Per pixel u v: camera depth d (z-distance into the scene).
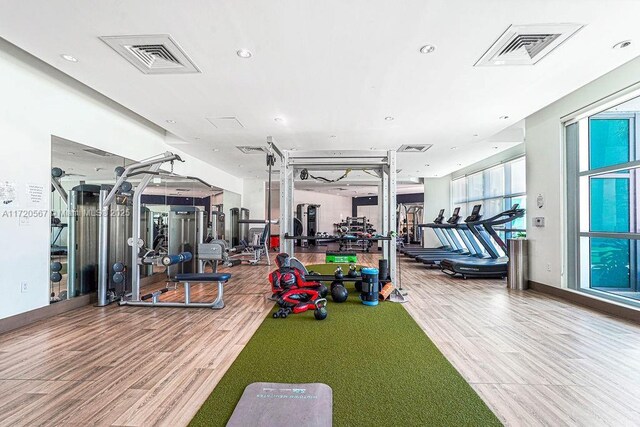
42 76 3.83
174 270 6.59
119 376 2.41
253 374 2.43
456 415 1.92
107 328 3.50
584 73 3.55
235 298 4.92
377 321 3.74
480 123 5.31
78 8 2.41
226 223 10.41
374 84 3.81
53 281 4.03
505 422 1.86
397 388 2.22
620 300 4.02
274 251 13.37
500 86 3.87
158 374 2.44
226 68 3.41
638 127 4.86
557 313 4.06
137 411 1.97
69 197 4.30
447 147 7.05
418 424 1.84
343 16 2.56
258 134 5.96
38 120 3.78
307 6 2.43
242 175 11.05
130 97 4.18
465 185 10.68
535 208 5.48
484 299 4.82
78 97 4.40
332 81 3.74
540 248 5.35
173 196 7.26
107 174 5.09
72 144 4.32
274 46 2.99
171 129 5.63
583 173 4.60
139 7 2.41
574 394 2.17
